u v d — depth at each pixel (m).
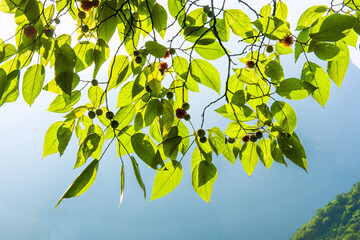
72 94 1.51
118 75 1.48
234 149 1.63
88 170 1.18
